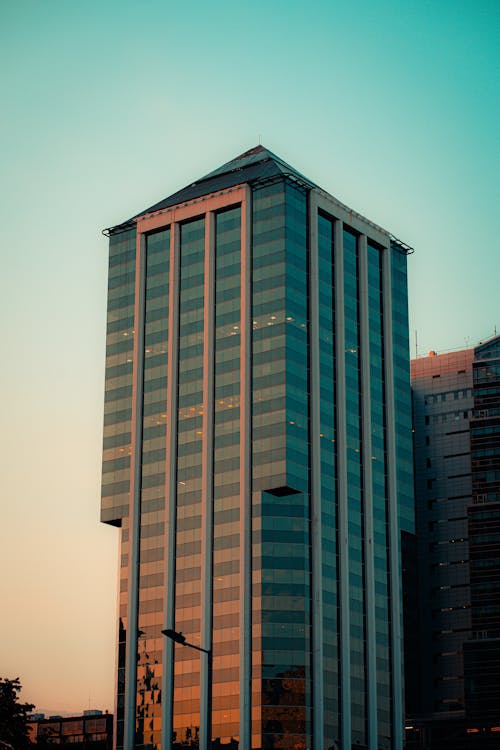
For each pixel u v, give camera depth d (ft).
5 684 507.71
